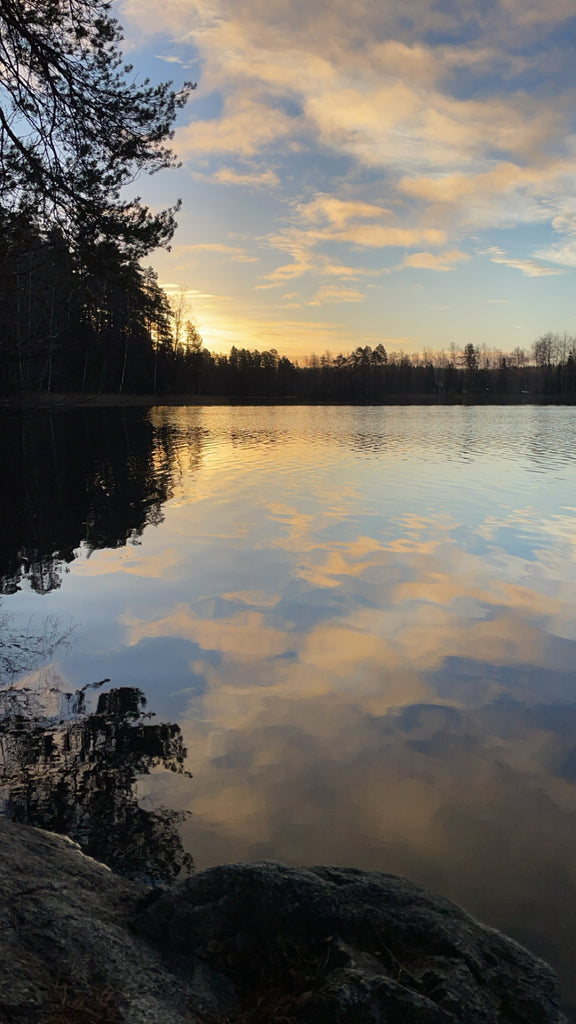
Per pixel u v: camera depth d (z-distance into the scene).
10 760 4.67
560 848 3.84
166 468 22.92
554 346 126.56
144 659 6.66
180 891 2.49
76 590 9.06
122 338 55.34
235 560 10.72
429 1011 2.03
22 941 2.17
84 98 7.41
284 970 2.27
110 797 4.23
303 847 3.78
